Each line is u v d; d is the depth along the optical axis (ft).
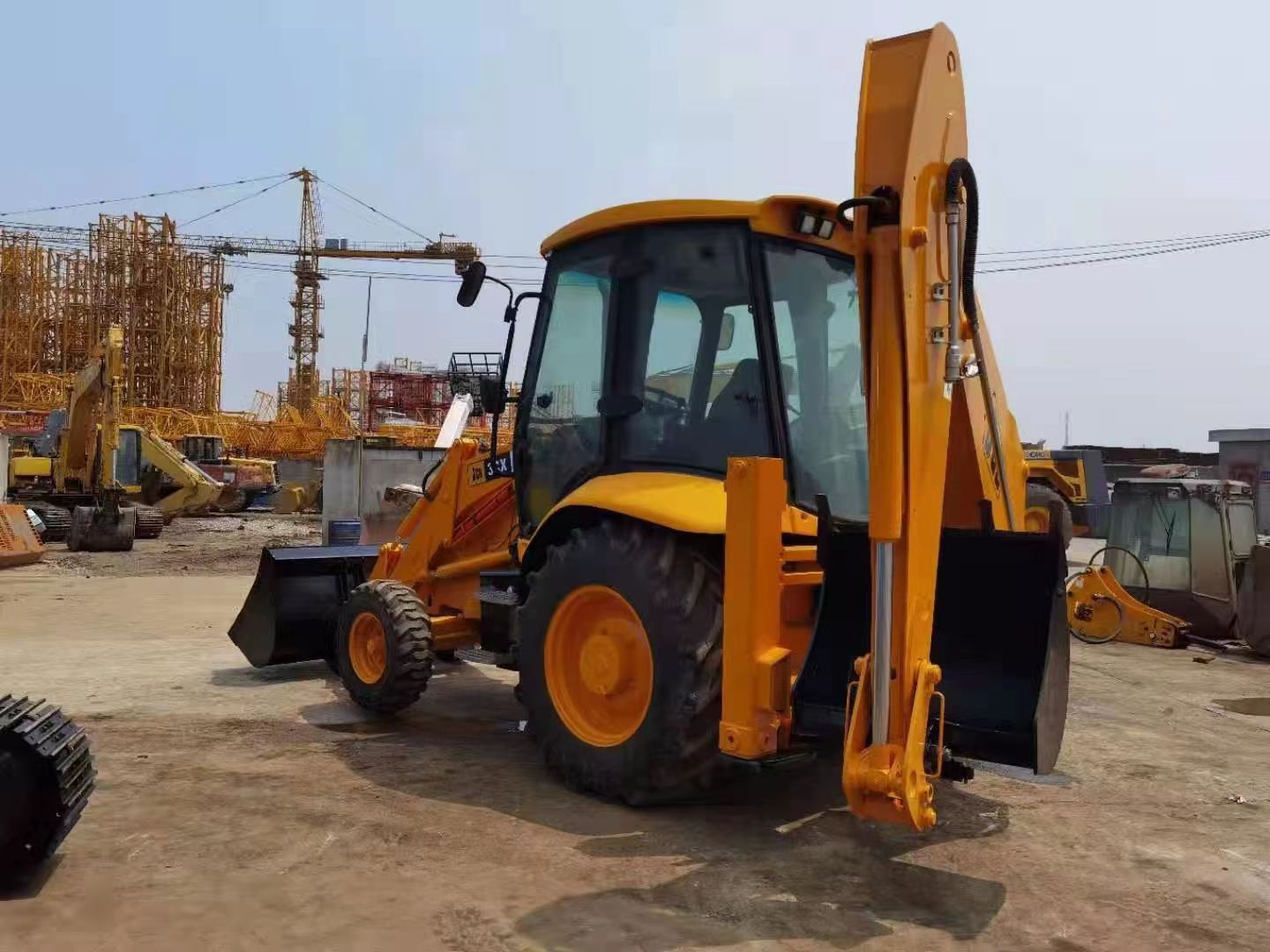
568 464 15.94
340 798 13.96
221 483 96.73
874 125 10.12
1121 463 126.93
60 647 26.55
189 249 182.91
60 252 165.58
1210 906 11.00
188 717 18.97
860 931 10.05
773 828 12.96
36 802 10.78
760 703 11.51
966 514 13.99
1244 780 16.12
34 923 9.83
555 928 9.88
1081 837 13.19
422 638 18.38
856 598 11.60
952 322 10.59
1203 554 31.73
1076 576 32.32
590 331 15.62
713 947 9.58
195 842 12.13
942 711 10.32
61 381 143.84
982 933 10.10
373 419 152.66
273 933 9.71
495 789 14.44
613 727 13.82
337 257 217.15
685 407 14.16
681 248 14.30
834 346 14.51
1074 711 21.29
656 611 12.76
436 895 10.64
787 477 13.14
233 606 35.19
